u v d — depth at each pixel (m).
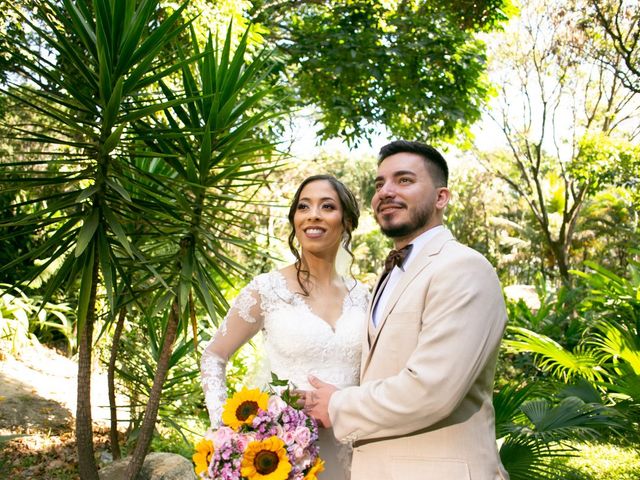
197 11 6.15
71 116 3.17
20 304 7.66
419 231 2.14
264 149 3.80
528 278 26.47
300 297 2.70
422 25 9.30
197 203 3.52
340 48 8.80
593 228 25.19
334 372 2.61
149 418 3.58
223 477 1.85
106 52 3.09
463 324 1.77
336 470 2.52
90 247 3.21
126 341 4.66
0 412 5.58
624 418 4.98
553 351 6.71
